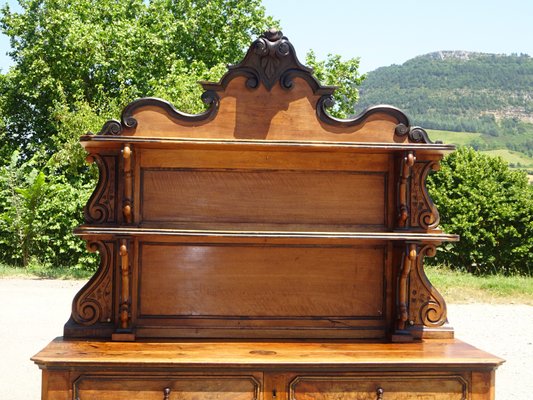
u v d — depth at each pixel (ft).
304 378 11.39
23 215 42.42
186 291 13.10
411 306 13.41
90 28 56.65
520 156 233.76
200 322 13.10
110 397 11.14
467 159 49.34
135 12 62.34
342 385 11.47
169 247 13.12
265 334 13.16
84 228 12.19
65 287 35.22
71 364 11.01
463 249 47.09
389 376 11.54
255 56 12.94
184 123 12.83
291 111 13.03
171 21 61.46
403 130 13.09
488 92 343.87
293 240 13.24
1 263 43.88
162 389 11.21
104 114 48.11
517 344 23.70
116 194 12.92
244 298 13.20
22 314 27.20
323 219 13.33
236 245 13.21
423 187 13.38
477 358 11.69
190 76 51.62
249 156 13.23
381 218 13.42
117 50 56.95
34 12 57.82
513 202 46.93
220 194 13.20
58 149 52.08
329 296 13.34
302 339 13.17
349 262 13.41
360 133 13.12
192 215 13.14
